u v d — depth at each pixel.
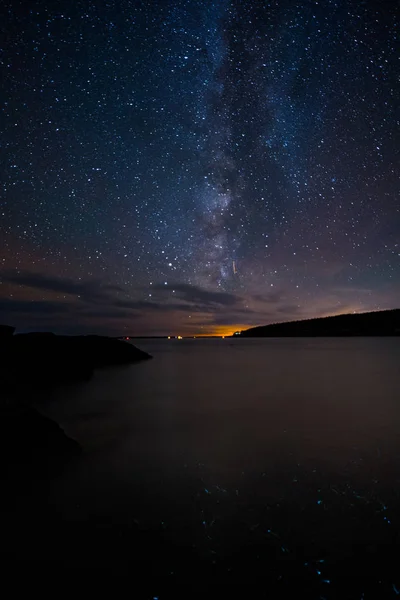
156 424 4.73
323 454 3.56
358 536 2.18
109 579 1.82
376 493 2.71
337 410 5.45
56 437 3.56
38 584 1.78
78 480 2.96
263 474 3.09
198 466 3.27
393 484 2.85
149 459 3.44
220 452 3.65
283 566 1.92
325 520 2.35
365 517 2.38
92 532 2.22
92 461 3.39
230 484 2.90
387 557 1.98
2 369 7.40
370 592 1.74
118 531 2.23
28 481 2.87
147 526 2.29
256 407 5.73
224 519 2.38
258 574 1.86
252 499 2.64
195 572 1.87
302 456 3.51
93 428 4.55
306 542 2.12
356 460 3.38
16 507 2.50
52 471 3.10
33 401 6.19
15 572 1.86
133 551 2.04
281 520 2.36
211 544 2.11
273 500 2.62
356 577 1.84
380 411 5.36
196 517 2.40
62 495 2.69
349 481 2.92
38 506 2.52
